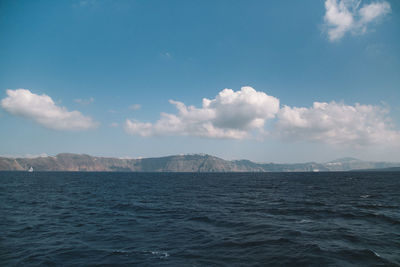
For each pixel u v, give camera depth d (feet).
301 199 140.05
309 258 44.70
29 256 47.70
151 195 166.81
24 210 101.60
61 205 116.78
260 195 165.48
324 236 59.47
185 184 312.09
